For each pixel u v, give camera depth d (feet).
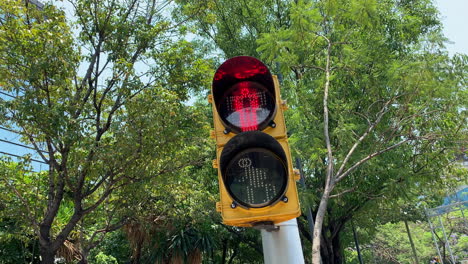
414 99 26.48
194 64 40.11
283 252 10.87
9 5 31.71
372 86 32.30
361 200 45.50
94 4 37.76
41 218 34.19
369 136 35.45
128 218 40.27
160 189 39.40
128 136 31.17
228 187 8.25
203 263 64.54
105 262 55.16
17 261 40.83
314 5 26.16
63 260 42.09
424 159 38.47
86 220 40.78
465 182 39.14
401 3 47.37
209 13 45.39
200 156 39.52
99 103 34.91
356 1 23.24
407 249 128.77
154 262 52.54
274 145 8.33
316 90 30.32
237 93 9.78
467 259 108.99
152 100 31.81
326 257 54.65
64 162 31.50
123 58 34.45
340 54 29.50
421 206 75.41
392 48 38.45
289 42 24.39
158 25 38.58
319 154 27.76
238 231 64.49
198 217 47.70
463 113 29.04
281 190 8.16
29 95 29.30
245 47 51.47
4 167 33.09
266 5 51.57
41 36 30.40
